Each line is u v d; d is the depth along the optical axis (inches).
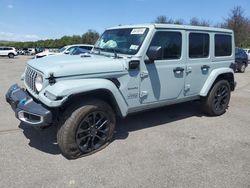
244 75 631.8
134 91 177.8
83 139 156.7
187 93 213.8
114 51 187.6
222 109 245.6
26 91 173.8
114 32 203.2
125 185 131.3
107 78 164.7
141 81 179.3
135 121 222.1
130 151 166.7
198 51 215.3
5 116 228.4
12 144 172.4
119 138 186.2
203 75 222.5
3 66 807.7
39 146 170.6
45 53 876.6
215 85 234.1
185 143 181.3
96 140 166.7
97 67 159.8
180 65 201.3
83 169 144.5
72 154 153.3
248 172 145.8
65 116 149.9
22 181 132.1
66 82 148.3
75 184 131.0
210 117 240.1
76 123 150.0
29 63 179.2
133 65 172.6
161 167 148.6
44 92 147.3
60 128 150.7
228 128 213.0
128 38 187.9
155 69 185.2
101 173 141.1
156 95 190.7
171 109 259.3
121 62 170.1
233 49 249.1
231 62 248.4
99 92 158.6
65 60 167.3
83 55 189.9
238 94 362.3
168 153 165.6
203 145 179.0
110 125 168.4
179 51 199.8
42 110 145.7
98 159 155.7
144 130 202.7
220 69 233.8
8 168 143.5
